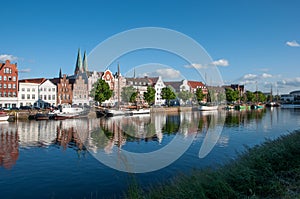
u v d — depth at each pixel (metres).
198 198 9.08
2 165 20.61
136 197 10.66
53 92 85.38
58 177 17.56
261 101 172.75
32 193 14.98
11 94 77.50
